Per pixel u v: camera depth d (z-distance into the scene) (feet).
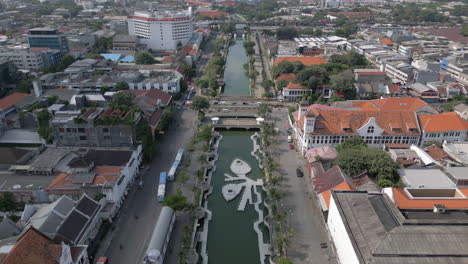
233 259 352.08
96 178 398.21
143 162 506.07
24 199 393.91
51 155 473.26
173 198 395.55
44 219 325.42
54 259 273.13
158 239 335.88
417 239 276.82
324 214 376.27
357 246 282.15
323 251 348.38
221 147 581.53
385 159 436.35
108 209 382.22
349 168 430.61
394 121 540.11
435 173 432.25
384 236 280.92
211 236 382.63
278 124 652.07
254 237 382.01
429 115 552.82
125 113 516.32
